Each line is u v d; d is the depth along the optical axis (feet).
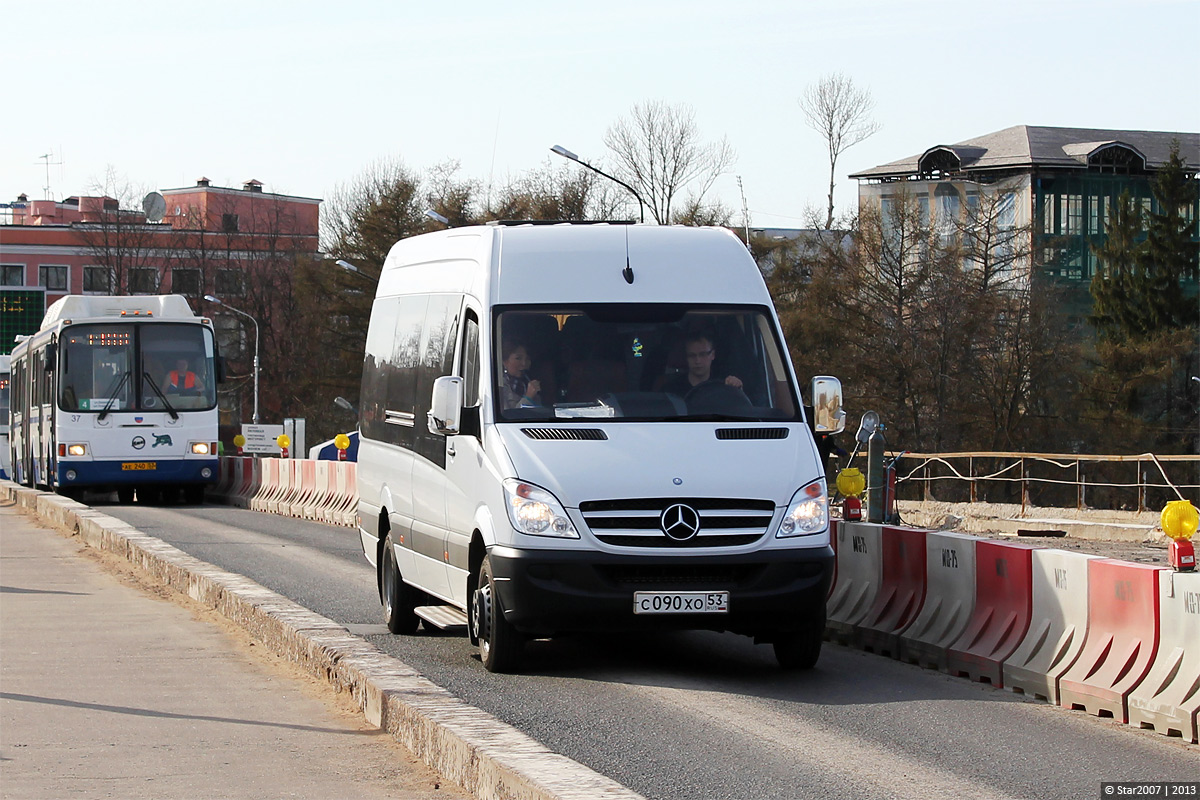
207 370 290.56
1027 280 555.69
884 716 80.12
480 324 97.40
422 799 61.05
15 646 105.70
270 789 62.95
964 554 95.81
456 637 112.37
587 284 98.94
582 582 87.25
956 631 95.45
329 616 124.06
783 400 96.43
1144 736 75.20
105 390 284.20
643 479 88.38
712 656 102.17
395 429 117.70
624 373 95.66
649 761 68.49
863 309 553.64
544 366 95.45
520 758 58.80
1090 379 543.80
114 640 108.68
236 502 319.06
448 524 100.22
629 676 93.20
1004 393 531.91
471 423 95.96
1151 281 632.79
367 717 78.38
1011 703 84.28
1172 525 77.82
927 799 61.87
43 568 164.35
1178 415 557.74
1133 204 650.84
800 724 77.71
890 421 539.70
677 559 87.35
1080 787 64.13
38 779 64.69
